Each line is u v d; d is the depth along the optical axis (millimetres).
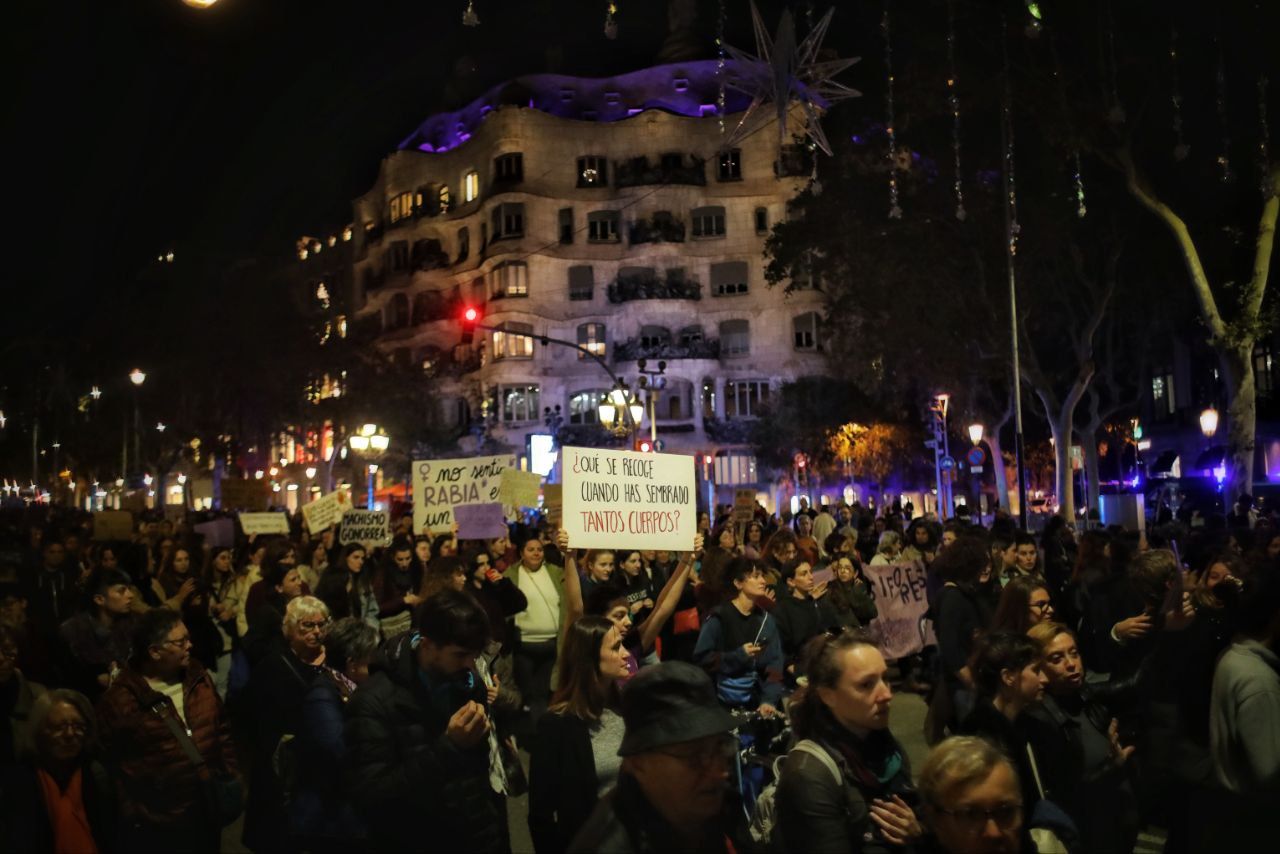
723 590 7984
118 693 5668
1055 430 31766
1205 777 5078
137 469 58000
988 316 31188
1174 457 44500
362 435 39125
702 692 3301
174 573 14023
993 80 23422
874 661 3938
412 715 4828
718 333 65938
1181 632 5414
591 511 7582
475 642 4836
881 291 31328
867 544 22047
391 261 75875
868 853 3705
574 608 7324
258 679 6113
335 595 10477
